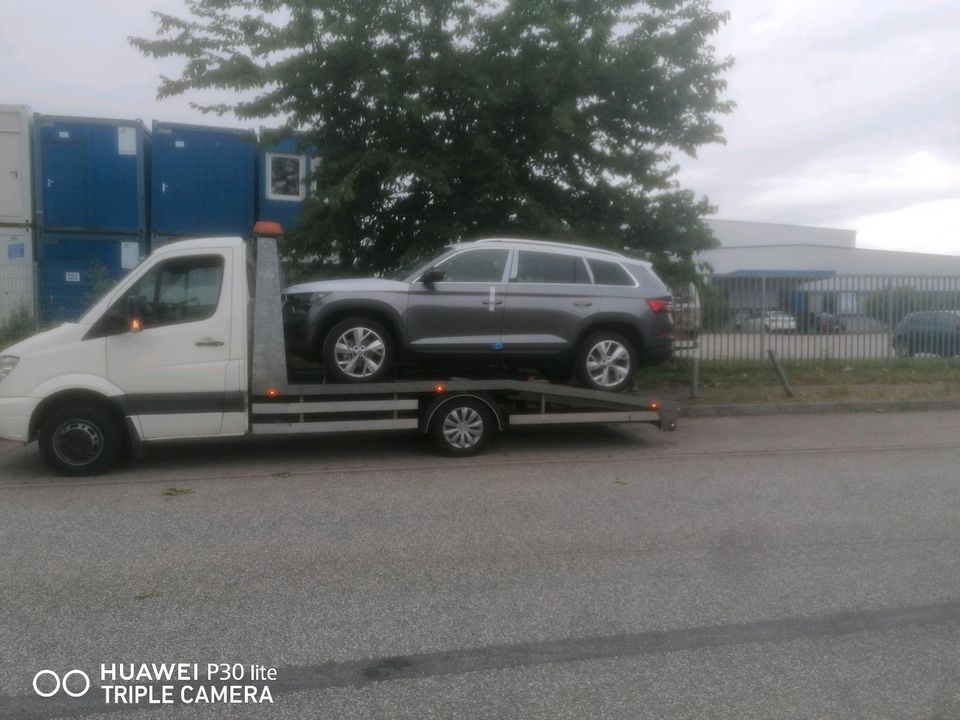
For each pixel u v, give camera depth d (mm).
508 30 14586
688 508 8414
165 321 9859
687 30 15188
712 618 5672
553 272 11305
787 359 18312
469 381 10789
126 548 7129
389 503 8602
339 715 4441
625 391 11570
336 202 13477
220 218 18484
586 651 5180
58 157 17922
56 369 9602
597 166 15742
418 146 14734
